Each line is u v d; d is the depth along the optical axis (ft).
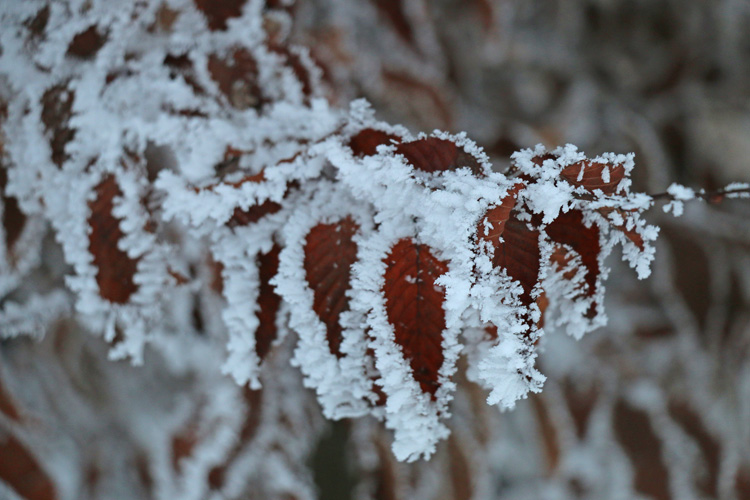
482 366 2.44
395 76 2.93
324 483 2.95
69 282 2.64
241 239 2.59
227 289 2.59
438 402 2.51
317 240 2.54
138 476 2.97
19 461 2.92
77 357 3.00
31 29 2.69
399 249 2.49
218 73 2.65
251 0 2.67
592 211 2.50
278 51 2.67
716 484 3.27
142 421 2.98
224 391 2.92
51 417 2.97
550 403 3.25
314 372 2.54
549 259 2.49
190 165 2.60
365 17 2.91
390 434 2.93
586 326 2.54
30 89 2.68
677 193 2.47
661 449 3.28
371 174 2.49
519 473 3.14
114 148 2.63
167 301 2.82
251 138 2.61
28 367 2.97
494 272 2.44
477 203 2.43
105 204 2.63
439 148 2.49
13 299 2.86
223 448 2.93
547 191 2.44
